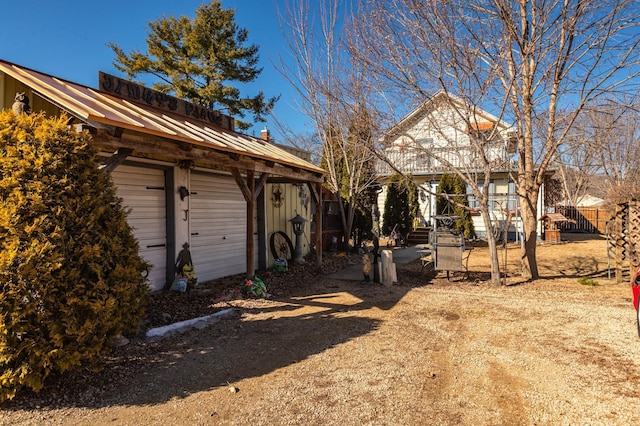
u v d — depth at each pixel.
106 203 3.87
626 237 8.19
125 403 3.23
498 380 3.61
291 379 3.68
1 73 4.79
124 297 3.85
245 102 23.89
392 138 8.88
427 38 7.32
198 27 23.03
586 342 4.60
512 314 5.92
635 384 3.47
